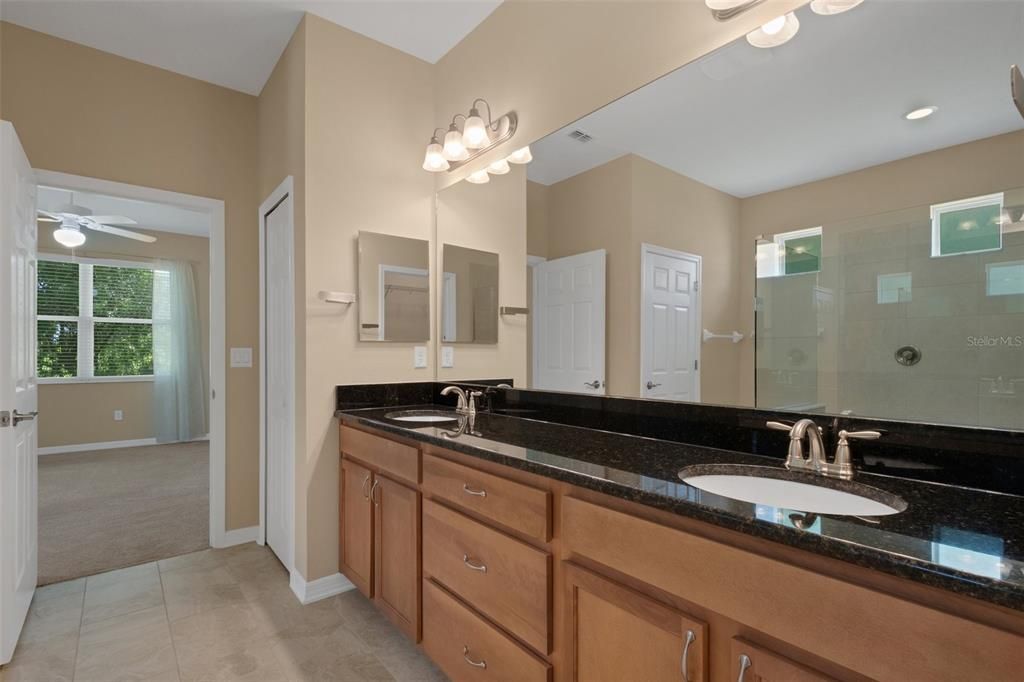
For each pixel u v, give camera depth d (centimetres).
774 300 133
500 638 135
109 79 258
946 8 106
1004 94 98
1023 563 64
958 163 103
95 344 562
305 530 223
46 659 179
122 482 417
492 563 139
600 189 180
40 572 249
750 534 83
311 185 223
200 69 275
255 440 299
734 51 141
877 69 115
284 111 252
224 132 293
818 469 115
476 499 145
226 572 251
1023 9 97
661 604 98
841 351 120
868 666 70
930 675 65
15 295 185
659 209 160
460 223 249
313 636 194
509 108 218
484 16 230
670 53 156
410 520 176
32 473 216
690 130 151
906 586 69
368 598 207
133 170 263
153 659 179
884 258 113
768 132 134
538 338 207
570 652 117
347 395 234
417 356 258
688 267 152
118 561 263
